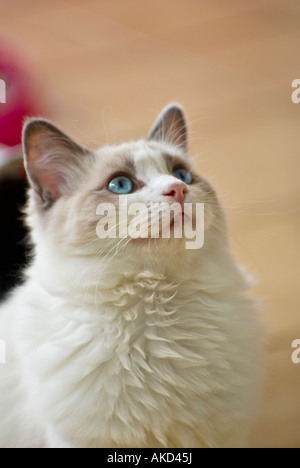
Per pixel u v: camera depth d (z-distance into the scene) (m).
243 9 3.54
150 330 1.16
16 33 3.21
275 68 3.02
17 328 1.25
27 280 1.39
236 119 2.74
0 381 1.31
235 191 2.30
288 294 1.95
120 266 1.16
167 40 3.27
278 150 2.56
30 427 1.28
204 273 1.22
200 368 1.16
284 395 1.62
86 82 2.86
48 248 1.22
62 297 1.18
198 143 2.61
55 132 1.28
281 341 1.77
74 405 1.12
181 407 1.15
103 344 1.14
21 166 1.65
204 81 2.95
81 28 3.35
